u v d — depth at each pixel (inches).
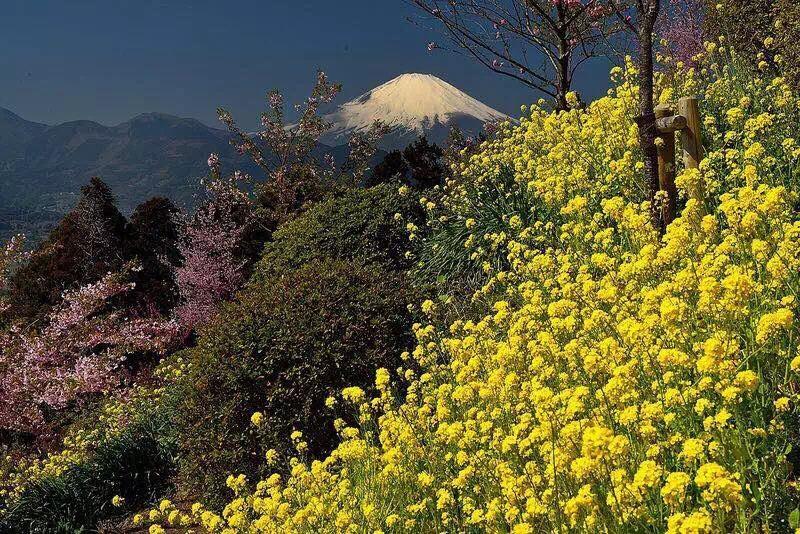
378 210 433.1
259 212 761.0
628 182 306.7
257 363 277.3
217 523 201.5
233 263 696.4
